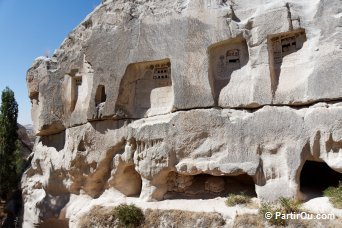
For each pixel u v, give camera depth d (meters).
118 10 15.05
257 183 12.05
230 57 13.55
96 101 15.07
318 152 11.47
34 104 18.67
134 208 13.02
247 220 10.99
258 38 12.66
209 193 13.54
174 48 13.68
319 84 11.57
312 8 12.29
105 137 14.81
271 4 12.72
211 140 12.77
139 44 14.30
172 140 13.26
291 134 11.75
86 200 15.56
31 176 19.12
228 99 13.09
